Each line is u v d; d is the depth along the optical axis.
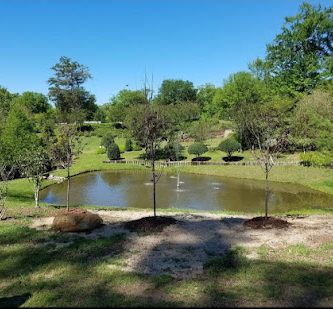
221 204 22.25
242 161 37.22
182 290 7.40
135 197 24.53
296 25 47.91
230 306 6.59
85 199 24.06
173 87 109.25
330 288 7.26
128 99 83.12
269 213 17.88
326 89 35.03
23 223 13.05
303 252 9.51
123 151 48.97
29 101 82.25
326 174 29.78
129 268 8.77
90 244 10.53
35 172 17.28
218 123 58.59
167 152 39.47
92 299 7.05
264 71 54.78
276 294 7.02
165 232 11.64
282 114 33.22
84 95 82.62
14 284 7.96
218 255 9.53
